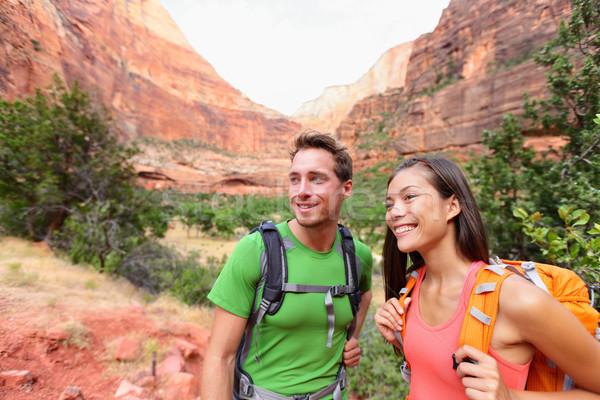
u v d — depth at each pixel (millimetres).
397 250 1028
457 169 788
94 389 1520
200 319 2795
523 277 675
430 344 746
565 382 666
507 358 646
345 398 1149
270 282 935
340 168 979
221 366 878
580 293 675
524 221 1455
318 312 962
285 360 976
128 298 2051
